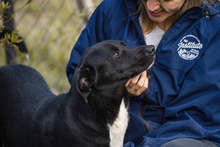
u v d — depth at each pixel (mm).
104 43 2434
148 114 2617
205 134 2338
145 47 2416
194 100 2406
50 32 4988
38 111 2625
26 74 3057
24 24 5172
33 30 5074
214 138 2410
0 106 2873
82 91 2223
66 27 4785
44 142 2441
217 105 2371
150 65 2424
